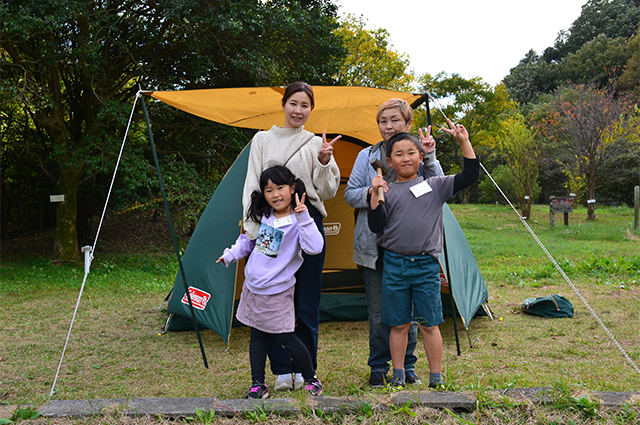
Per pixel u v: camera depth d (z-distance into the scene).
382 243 2.73
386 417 2.06
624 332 4.15
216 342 4.28
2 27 7.94
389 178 2.92
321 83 12.29
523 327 4.45
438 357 2.67
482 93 30.34
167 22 10.03
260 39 10.35
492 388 2.34
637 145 19.00
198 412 2.09
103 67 10.29
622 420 2.01
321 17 11.98
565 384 2.28
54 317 5.40
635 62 31.50
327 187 2.79
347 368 3.37
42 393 3.03
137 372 3.44
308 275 2.71
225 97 3.55
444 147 34.16
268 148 2.86
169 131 11.79
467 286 4.56
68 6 8.00
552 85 44.09
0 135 12.42
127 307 5.93
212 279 4.30
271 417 2.11
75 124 11.74
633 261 7.45
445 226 4.70
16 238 14.60
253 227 2.74
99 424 2.06
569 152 21.14
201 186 10.27
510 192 23.23
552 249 10.45
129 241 14.05
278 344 2.84
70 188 10.81
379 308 2.91
